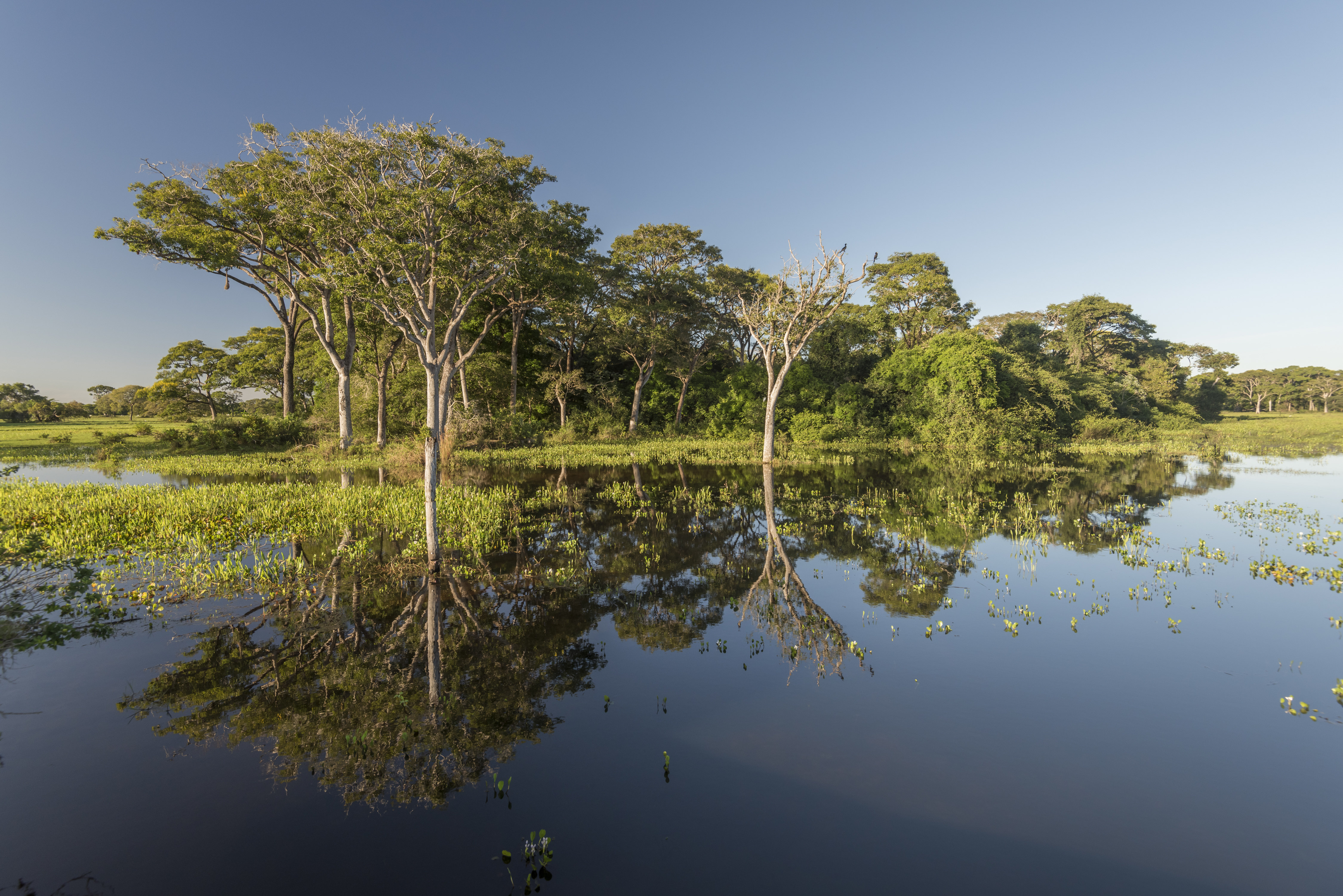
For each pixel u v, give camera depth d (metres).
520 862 4.04
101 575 9.89
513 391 39.88
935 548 12.98
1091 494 20.38
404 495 16.48
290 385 39.66
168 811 4.50
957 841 4.29
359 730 5.68
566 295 30.64
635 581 10.59
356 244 10.97
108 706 6.02
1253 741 5.59
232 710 6.00
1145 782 4.98
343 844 4.19
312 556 11.25
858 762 5.25
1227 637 8.02
